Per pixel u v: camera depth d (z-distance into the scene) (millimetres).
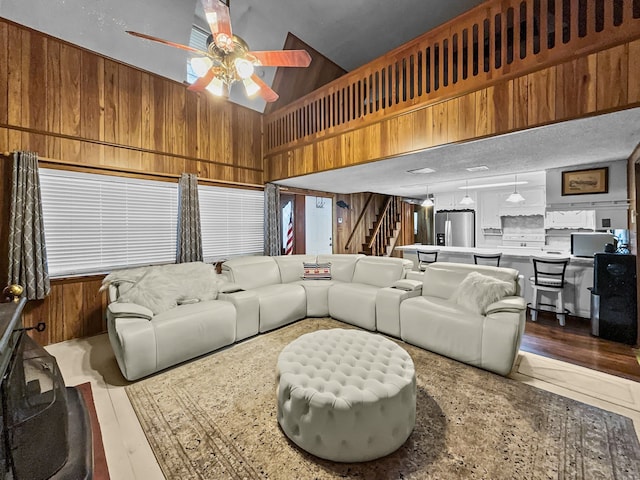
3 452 1100
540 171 4422
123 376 2502
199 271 3496
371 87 3686
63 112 3293
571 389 2246
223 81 2797
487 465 1537
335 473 1501
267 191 5312
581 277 3783
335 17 4672
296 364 1872
